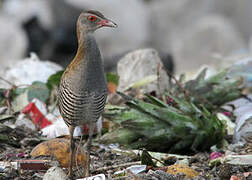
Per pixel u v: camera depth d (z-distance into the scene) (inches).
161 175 313.7
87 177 319.6
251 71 524.4
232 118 459.2
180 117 395.9
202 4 1280.8
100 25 321.4
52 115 447.8
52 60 927.0
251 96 495.8
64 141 361.7
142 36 1171.9
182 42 1069.8
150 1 1370.6
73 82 318.3
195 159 373.4
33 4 1023.0
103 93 324.5
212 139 400.8
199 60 989.2
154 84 488.4
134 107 398.6
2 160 354.6
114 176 328.5
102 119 423.8
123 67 510.0
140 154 372.2
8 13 1099.3
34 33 956.0
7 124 428.5
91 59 318.3
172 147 395.5
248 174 323.6
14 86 470.6
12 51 972.6
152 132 391.9
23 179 323.9
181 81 511.2
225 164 333.7
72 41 938.1
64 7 965.8
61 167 351.3
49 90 475.2
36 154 357.1
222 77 490.9
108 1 1139.9
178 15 1280.8
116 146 399.2
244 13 1230.9
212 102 478.9
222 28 1064.8
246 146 387.2
